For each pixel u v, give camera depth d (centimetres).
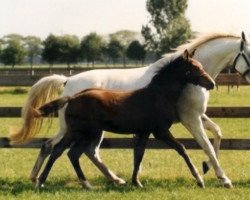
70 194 829
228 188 886
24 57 7138
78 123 859
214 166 909
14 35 7169
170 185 913
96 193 836
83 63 8131
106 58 7775
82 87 929
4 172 1065
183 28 7169
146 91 879
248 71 944
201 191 855
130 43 7756
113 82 933
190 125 918
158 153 1336
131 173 1052
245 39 941
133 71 945
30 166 1148
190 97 906
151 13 7238
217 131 963
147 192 843
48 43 7175
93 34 7450
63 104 859
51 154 864
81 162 1200
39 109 858
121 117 862
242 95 2909
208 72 956
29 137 929
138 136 909
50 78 935
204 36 959
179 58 887
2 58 7062
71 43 7225
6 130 1700
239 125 1842
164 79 886
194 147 1022
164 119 876
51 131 1678
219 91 3278
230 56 954
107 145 1026
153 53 7344
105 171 935
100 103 857
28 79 1127
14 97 2838
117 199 795
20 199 797
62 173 1055
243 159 1247
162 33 7225
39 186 866
